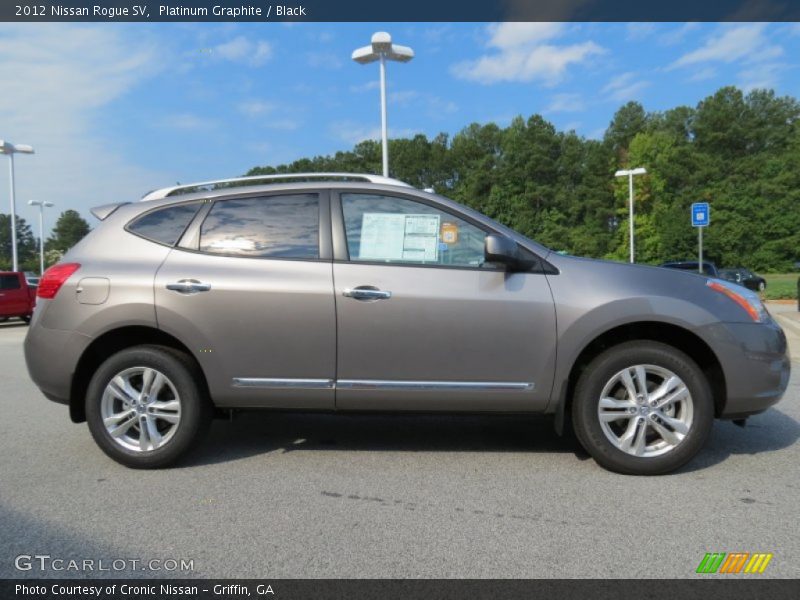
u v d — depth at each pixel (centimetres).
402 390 378
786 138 6831
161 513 321
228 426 498
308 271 383
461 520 309
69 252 414
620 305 367
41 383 394
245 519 312
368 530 298
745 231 5744
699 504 327
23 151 2848
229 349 381
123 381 389
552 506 326
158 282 384
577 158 6594
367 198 400
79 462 408
